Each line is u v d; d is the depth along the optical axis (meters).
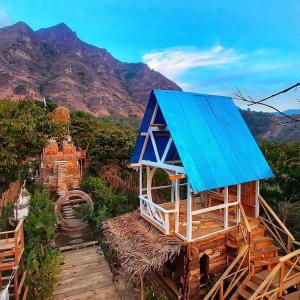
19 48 191.25
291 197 14.36
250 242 10.00
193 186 8.87
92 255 14.20
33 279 10.75
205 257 10.21
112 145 27.78
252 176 10.53
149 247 9.58
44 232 14.60
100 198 19.75
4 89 150.62
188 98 11.09
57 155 27.53
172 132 9.63
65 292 11.15
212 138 10.44
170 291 10.82
